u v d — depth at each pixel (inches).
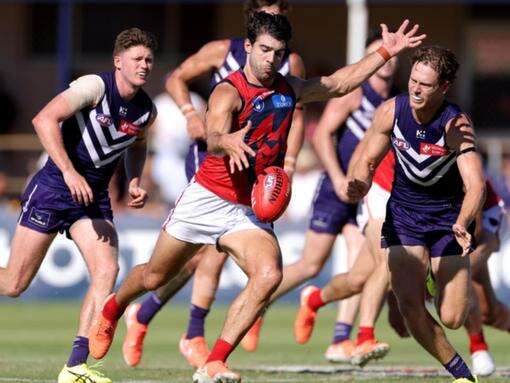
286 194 951.0
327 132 1421.0
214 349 946.7
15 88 3068.4
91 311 1050.1
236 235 976.3
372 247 1272.1
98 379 1042.7
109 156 1074.1
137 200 1141.1
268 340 1739.7
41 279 2370.8
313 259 1465.3
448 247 1021.2
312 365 1363.2
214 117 934.4
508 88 2984.7
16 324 1927.9
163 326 1947.6
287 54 1228.5
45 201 1075.3
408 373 1258.6
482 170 980.6
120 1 2792.8
